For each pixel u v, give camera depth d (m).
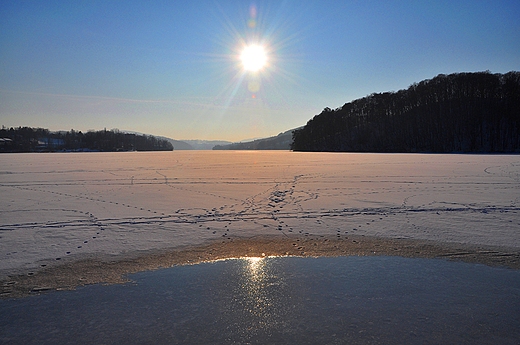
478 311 4.45
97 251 6.59
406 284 5.22
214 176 19.73
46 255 6.37
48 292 5.02
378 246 6.86
